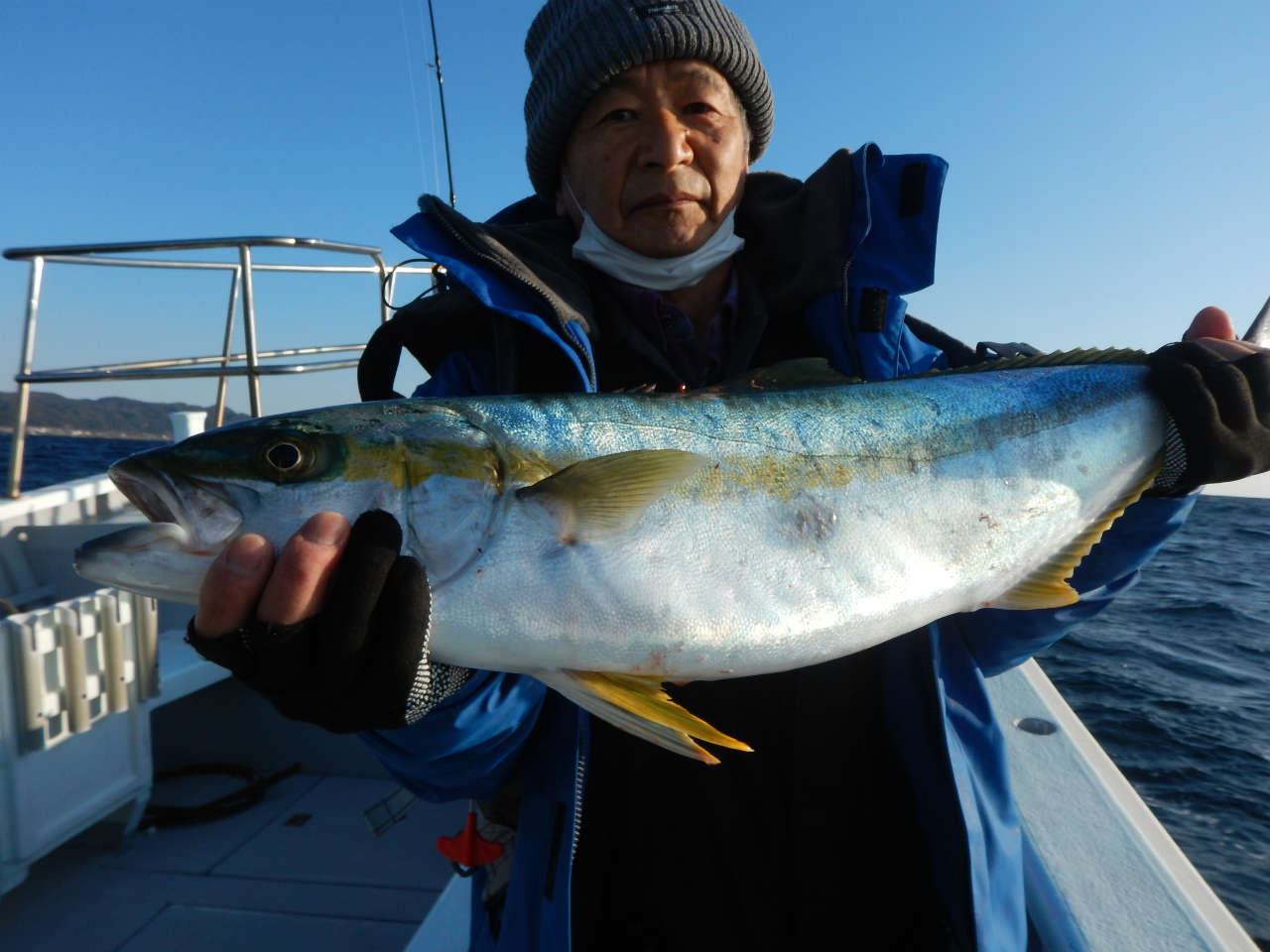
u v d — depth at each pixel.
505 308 0.49
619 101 0.55
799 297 0.60
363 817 1.02
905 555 0.49
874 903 0.48
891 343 0.58
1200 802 1.55
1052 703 0.78
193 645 0.37
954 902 0.46
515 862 0.48
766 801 0.49
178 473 0.43
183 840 0.97
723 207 0.57
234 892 0.88
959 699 0.52
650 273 0.58
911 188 0.57
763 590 0.46
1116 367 0.56
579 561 0.44
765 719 0.51
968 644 0.56
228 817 1.03
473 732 0.44
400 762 0.45
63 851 0.95
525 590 0.43
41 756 0.79
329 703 0.38
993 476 0.52
